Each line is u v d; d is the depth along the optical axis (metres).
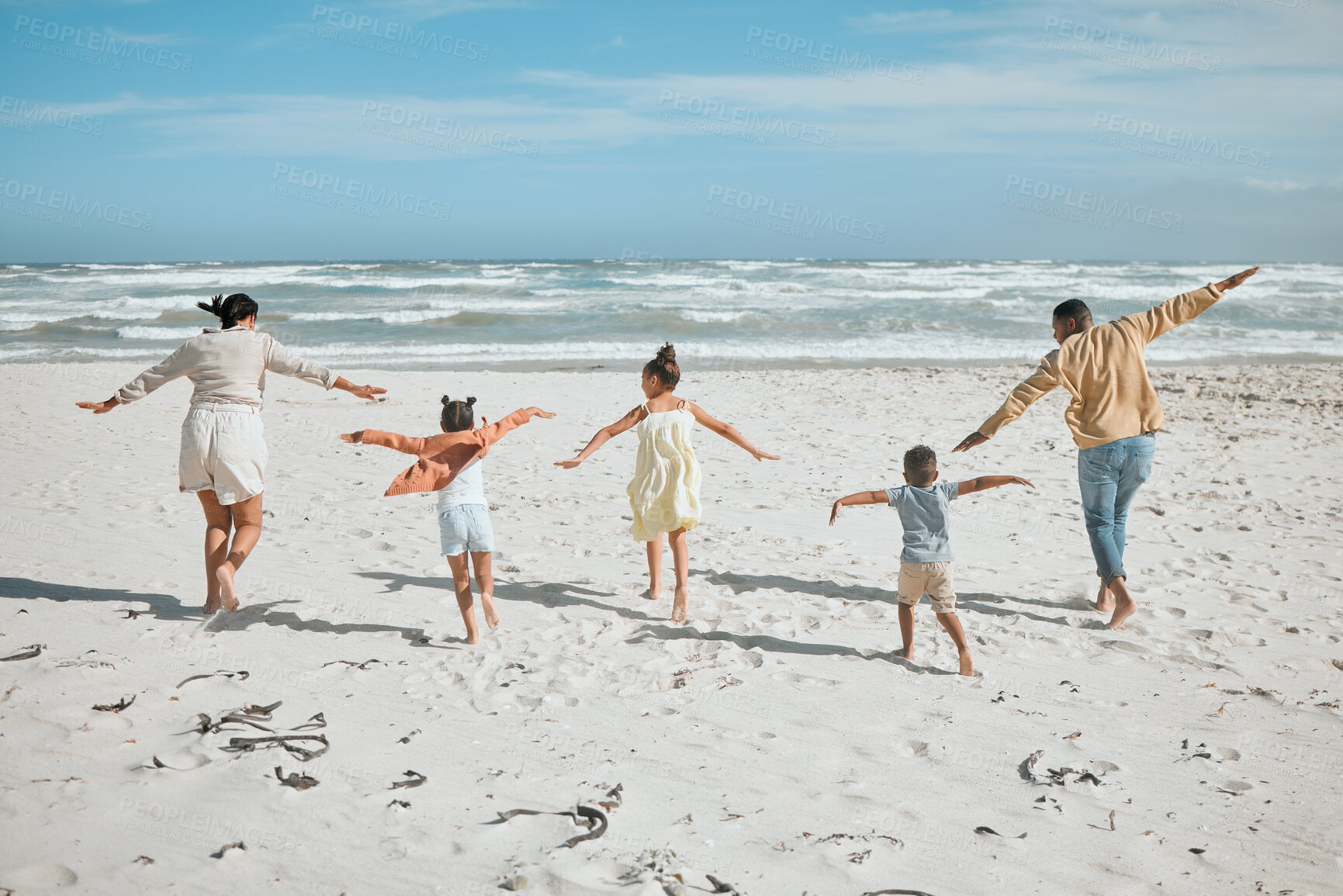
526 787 3.06
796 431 11.27
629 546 6.30
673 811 2.96
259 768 3.07
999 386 15.47
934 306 32.12
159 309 30.97
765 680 4.10
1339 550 6.55
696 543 6.42
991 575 5.89
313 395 13.37
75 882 2.43
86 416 11.06
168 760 3.09
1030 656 4.51
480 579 4.45
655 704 3.80
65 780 2.91
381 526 6.57
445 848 2.68
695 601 5.16
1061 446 10.48
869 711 3.82
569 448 9.95
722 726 3.62
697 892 2.52
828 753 3.43
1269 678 4.29
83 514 6.45
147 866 2.51
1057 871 2.73
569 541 6.38
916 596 4.33
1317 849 2.89
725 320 26.75
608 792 3.05
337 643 4.31
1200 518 7.43
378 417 11.58
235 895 2.42
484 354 21.19
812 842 2.82
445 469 4.29
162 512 6.62
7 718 3.29
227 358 4.38
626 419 5.04
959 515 7.42
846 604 5.20
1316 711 3.92
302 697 3.68
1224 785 3.28
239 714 3.47
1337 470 9.34
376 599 4.97
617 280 43.94
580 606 5.01
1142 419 4.91
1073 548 6.57
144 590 4.88
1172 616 5.14
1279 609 5.29
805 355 21.23
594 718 3.64
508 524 6.77
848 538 6.69
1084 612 5.20
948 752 3.47
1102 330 5.00
